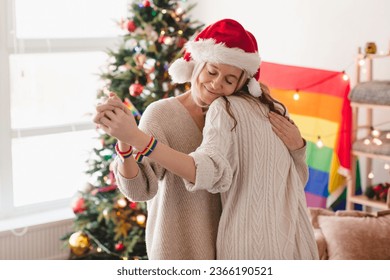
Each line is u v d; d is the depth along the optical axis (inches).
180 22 156.6
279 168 67.0
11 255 159.6
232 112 64.7
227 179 60.6
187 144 67.9
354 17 156.3
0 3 161.2
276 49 177.0
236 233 64.2
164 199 66.8
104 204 152.2
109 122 56.0
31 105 172.1
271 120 68.2
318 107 137.8
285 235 65.7
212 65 64.4
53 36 174.9
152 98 149.2
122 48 154.9
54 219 166.2
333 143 136.1
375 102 131.3
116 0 186.7
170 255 66.6
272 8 176.4
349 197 144.3
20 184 172.4
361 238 117.7
